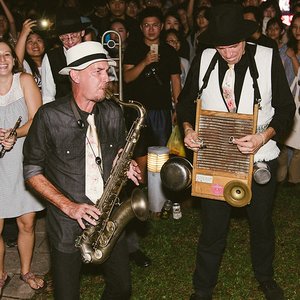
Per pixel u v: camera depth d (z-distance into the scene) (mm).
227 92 3639
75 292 3240
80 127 3076
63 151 3086
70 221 3127
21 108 4098
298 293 4375
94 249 3154
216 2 7395
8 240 5215
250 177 3541
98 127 3154
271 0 8055
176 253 5078
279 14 8008
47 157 3146
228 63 3598
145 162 6203
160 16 5898
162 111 6074
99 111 3174
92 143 3129
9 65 3996
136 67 5816
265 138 3518
